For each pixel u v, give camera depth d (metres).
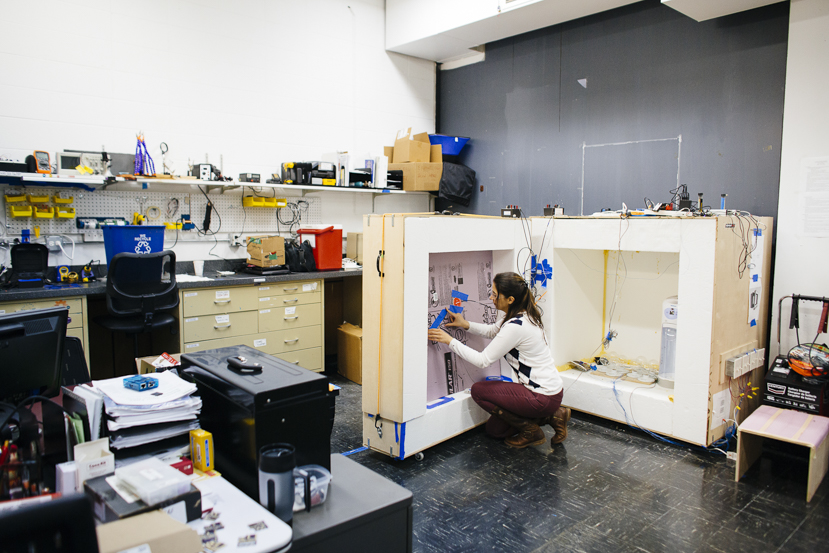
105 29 3.54
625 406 3.13
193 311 3.38
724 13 3.38
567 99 4.42
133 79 3.67
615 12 4.04
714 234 2.67
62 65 3.39
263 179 4.37
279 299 3.79
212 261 4.09
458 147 5.14
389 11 5.00
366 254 2.64
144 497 1.01
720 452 2.82
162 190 3.81
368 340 2.67
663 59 3.79
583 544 2.01
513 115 4.86
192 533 0.93
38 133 3.34
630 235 3.00
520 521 2.17
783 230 3.21
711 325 2.72
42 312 1.36
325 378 1.33
